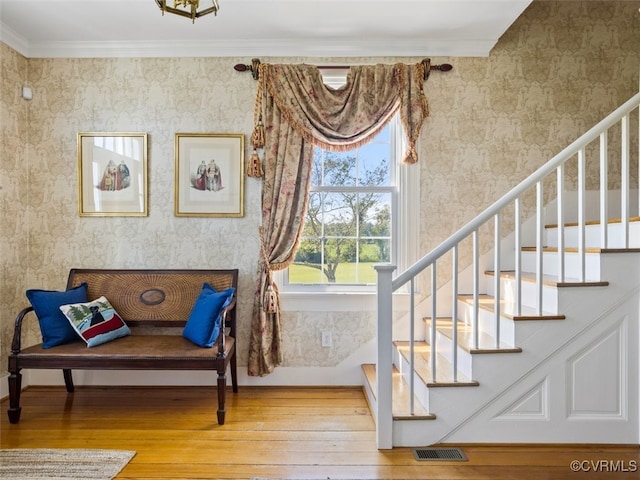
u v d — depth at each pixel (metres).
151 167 3.02
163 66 3.02
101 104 3.02
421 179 3.02
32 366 2.35
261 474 1.87
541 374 2.12
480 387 2.12
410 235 3.01
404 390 2.48
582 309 2.11
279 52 3.00
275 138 2.91
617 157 3.02
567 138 3.01
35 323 3.01
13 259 2.88
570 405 2.13
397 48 2.98
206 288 2.78
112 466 1.91
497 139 3.02
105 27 2.76
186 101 3.02
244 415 2.50
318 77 2.90
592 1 3.02
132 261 3.03
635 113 3.00
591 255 2.19
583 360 2.12
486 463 1.97
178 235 3.02
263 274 2.88
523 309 2.33
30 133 3.02
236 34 2.87
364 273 3.11
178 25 2.74
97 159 3.02
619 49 3.02
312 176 3.09
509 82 3.02
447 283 3.03
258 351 2.89
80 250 3.03
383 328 2.10
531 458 2.02
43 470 1.87
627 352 2.12
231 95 3.02
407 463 1.97
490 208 2.13
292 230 2.91
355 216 3.11
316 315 3.02
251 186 3.02
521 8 2.53
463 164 3.02
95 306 2.64
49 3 2.46
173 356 2.35
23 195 2.98
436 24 2.73
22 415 2.48
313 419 2.45
